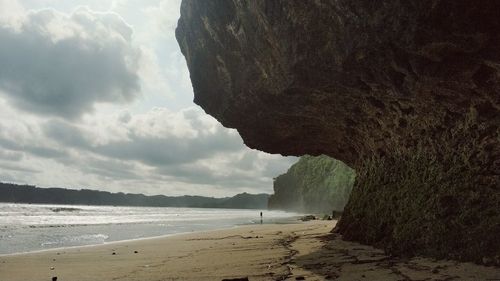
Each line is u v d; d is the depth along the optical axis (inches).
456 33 311.3
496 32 298.5
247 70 624.7
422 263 356.5
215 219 2770.7
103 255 665.6
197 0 675.4
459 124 407.5
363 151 661.9
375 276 320.2
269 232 1066.7
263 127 749.9
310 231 995.3
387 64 400.2
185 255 610.5
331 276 335.0
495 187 353.1
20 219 2261.3
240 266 442.9
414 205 446.6
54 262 580.1
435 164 439.8
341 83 480.1
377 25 350.3
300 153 864.3
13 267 527.5
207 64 746.2
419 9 310.2
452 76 362.0
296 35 455.5
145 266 502.3
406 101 454.0
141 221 2406.5
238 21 581.3
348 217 690.2
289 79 522.9
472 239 342.0
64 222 2082.9
